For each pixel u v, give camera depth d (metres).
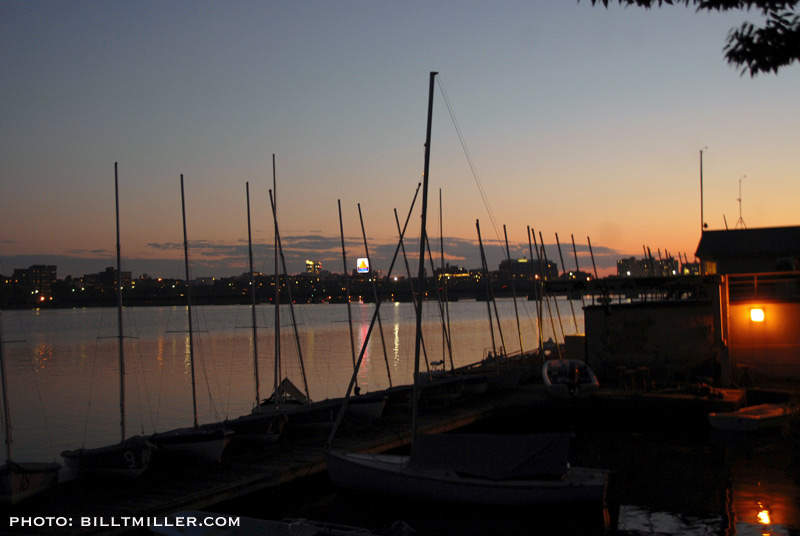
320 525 16.03
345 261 40.56
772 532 17.73
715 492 21.52
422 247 22.05
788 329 33.22
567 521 18.66
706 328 35.94
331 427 26.88
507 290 172.50
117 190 26.48
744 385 33.59
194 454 21.03
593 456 26.67
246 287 149.12
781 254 39.25
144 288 162.62
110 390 51.03
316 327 165.00
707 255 40.78
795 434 28.48
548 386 33.41
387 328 149.12
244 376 59.75
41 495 17.88
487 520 18.72
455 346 94.50
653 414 31.42
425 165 22.20
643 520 18.91
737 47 7.56
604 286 38.00
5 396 19.89
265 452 23.27
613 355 38.09
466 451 19.48
